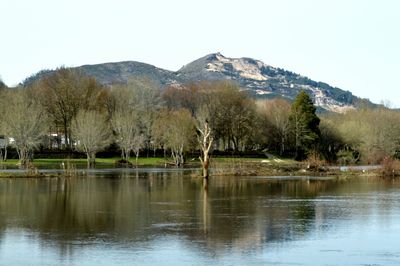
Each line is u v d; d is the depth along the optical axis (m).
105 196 66.75
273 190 77.50
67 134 168.12
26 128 126.94
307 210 54.81
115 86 191.00
